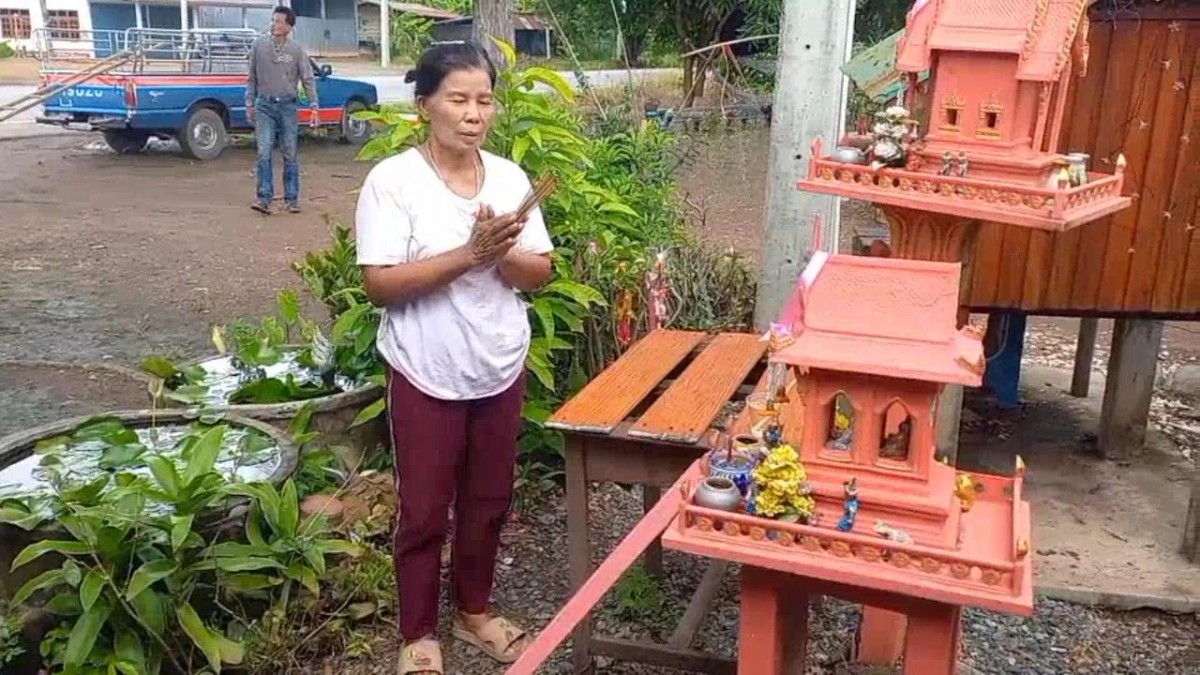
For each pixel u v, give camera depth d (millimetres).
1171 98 3795
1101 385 5648
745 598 2154
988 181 2346
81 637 2775
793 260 4566
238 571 3076
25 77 22938
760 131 11867
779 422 2303
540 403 4133
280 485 3301
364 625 3357
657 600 3443
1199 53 3748
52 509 3037
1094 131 3854
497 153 4020
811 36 4344
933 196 2402
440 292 2814
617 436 2770
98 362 5809
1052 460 4637
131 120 12977
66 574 2836
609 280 4309
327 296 4445
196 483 2967
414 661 3059
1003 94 2402
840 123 4512
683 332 3746
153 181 11992
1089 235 3939
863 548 1896
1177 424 5105
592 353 4336
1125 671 3207
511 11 10023
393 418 2949
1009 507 2129
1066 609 3521
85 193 11086
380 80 23250
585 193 4273
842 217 9039
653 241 4961
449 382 2883
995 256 3980
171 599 2936
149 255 8438
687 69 12742
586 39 14328
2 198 10664
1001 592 1804
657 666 3082
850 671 3047
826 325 1983
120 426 3695
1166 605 3488
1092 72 3801
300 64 10133
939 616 2016
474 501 3119
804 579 2102
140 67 13438
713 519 2006
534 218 2951
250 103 10109
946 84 2477
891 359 1895
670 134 8398
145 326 6617
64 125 14062
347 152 14766
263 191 10242
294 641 3170
